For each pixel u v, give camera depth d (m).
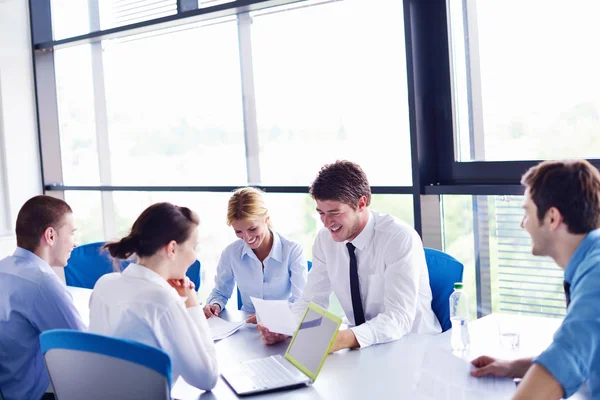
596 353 1.38
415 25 3.05
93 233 5.05
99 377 1.70
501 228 3.05
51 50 5.08
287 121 3.76
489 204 3.07
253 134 3.94
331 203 2.28
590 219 1.46
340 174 2.29
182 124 4.34
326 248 2.56
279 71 3.75
